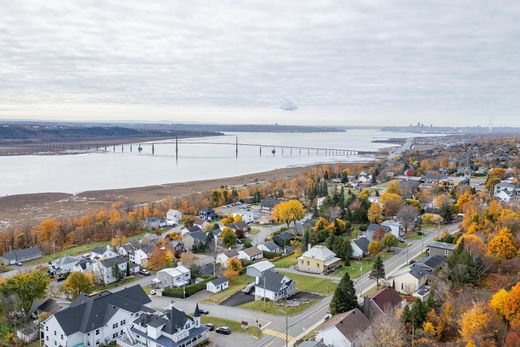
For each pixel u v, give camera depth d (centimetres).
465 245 8806
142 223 16312
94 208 19962
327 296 9038
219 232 14238
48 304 8612
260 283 9250
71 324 7300
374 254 11425
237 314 8350
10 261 12444
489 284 7719
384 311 6894
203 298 9431
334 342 6650
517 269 8188
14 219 18025
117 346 7456
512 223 10312
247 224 15875
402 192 18275
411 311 6538
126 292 8444
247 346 7056
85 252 13450
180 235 14338
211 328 7719
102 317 7619
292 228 14725
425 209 15600
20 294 8319
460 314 6450
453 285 7650
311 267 10688
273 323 7888
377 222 14238
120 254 12562
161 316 7275
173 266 11569
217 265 11762
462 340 5872
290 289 9219
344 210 15238
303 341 6919
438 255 9912
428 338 6078
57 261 11631
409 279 8581
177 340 6938
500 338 5747
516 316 5841
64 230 14975
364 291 8938
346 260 10962
